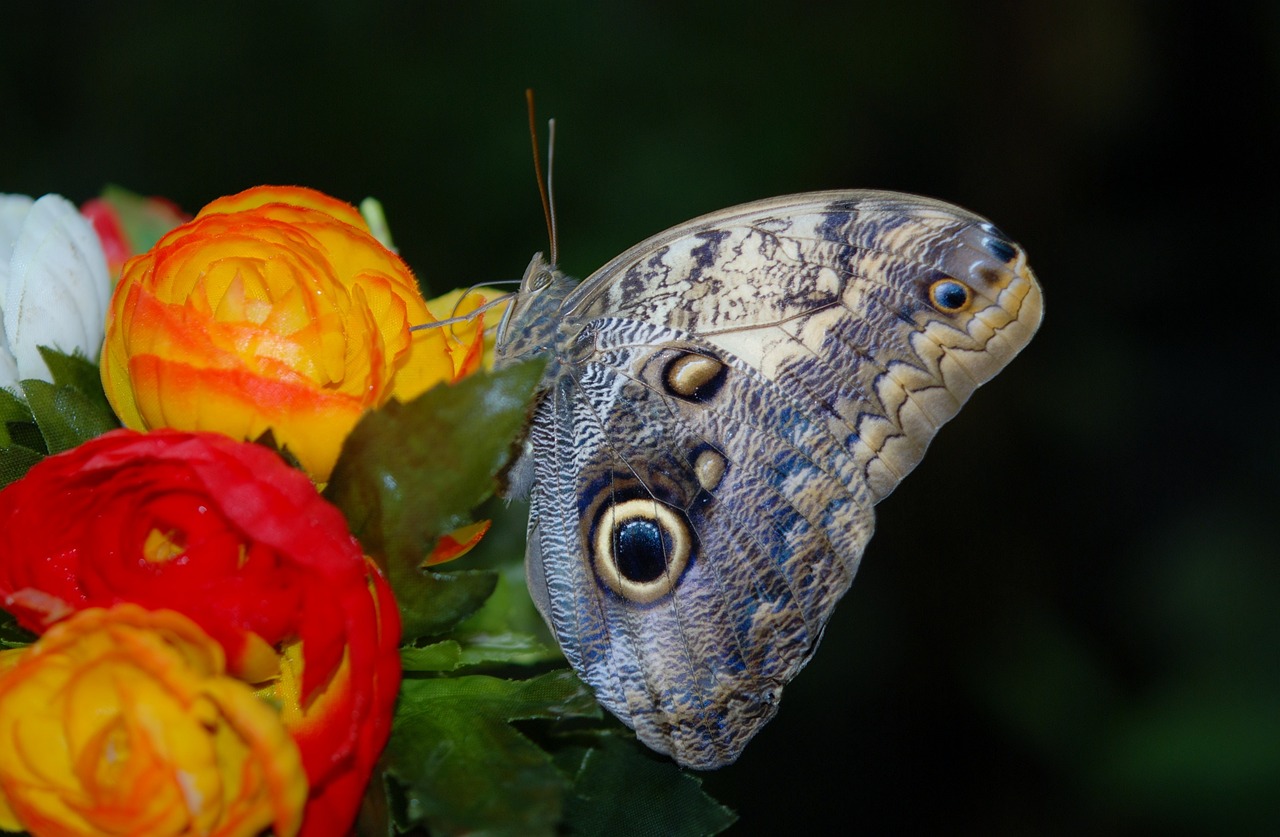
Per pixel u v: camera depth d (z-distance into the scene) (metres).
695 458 0.46
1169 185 1.39
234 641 0.39
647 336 0.46
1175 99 1.33
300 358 0.40
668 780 0.43
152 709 0.38
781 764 1.00
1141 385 1.32
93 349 0.43
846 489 0.46
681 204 1.07
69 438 0.41
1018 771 0.98
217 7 1.09
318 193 0.42
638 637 0.45
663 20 1.14
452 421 0.40
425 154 1.07
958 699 1.00
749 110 1.13
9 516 0.39
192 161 1.06
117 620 0.38
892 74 1.16
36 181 1.05
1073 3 1.10
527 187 1.05
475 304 0.46
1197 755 0.95
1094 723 0.99
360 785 0.39
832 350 0.46
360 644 0.39
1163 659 1.07
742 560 0.46
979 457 1.03
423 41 1.10
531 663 0.44
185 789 0.38
